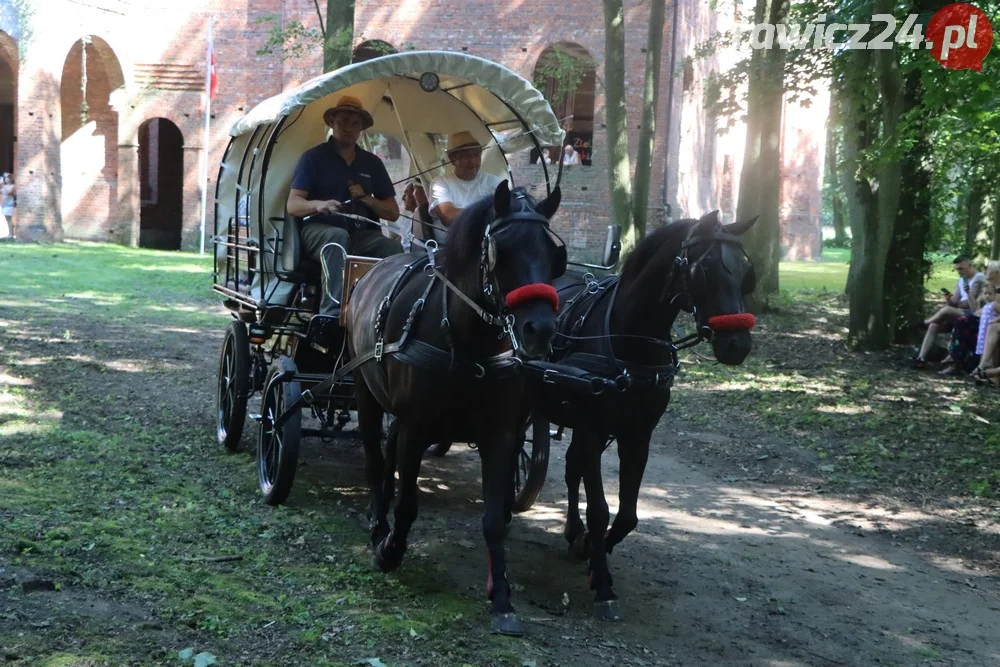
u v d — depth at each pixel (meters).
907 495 8.59
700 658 5.21
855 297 15.70
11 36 27.77
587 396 5.75
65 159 30.95
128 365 12.28
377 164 7.97
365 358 5.89
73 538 5.73
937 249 18.97
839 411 11.62
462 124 8.69
